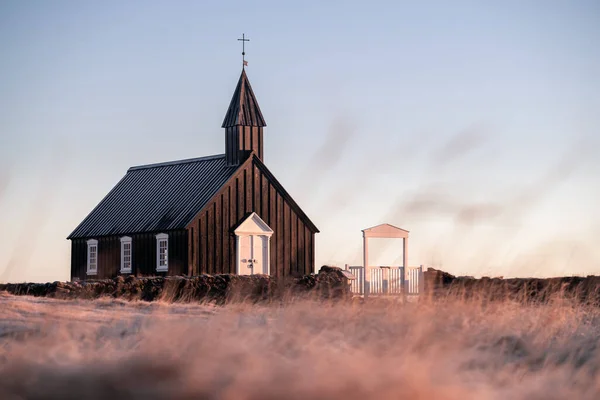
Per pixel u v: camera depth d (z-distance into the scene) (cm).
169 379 1129
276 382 1102
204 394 1057
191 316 2072
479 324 1880
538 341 1712
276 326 1748
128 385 1087
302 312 1916
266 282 3491
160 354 1264
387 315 1898
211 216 4672
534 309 2403
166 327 1552
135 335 1611
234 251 4744
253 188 4856
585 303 2884
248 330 1616
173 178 5178
